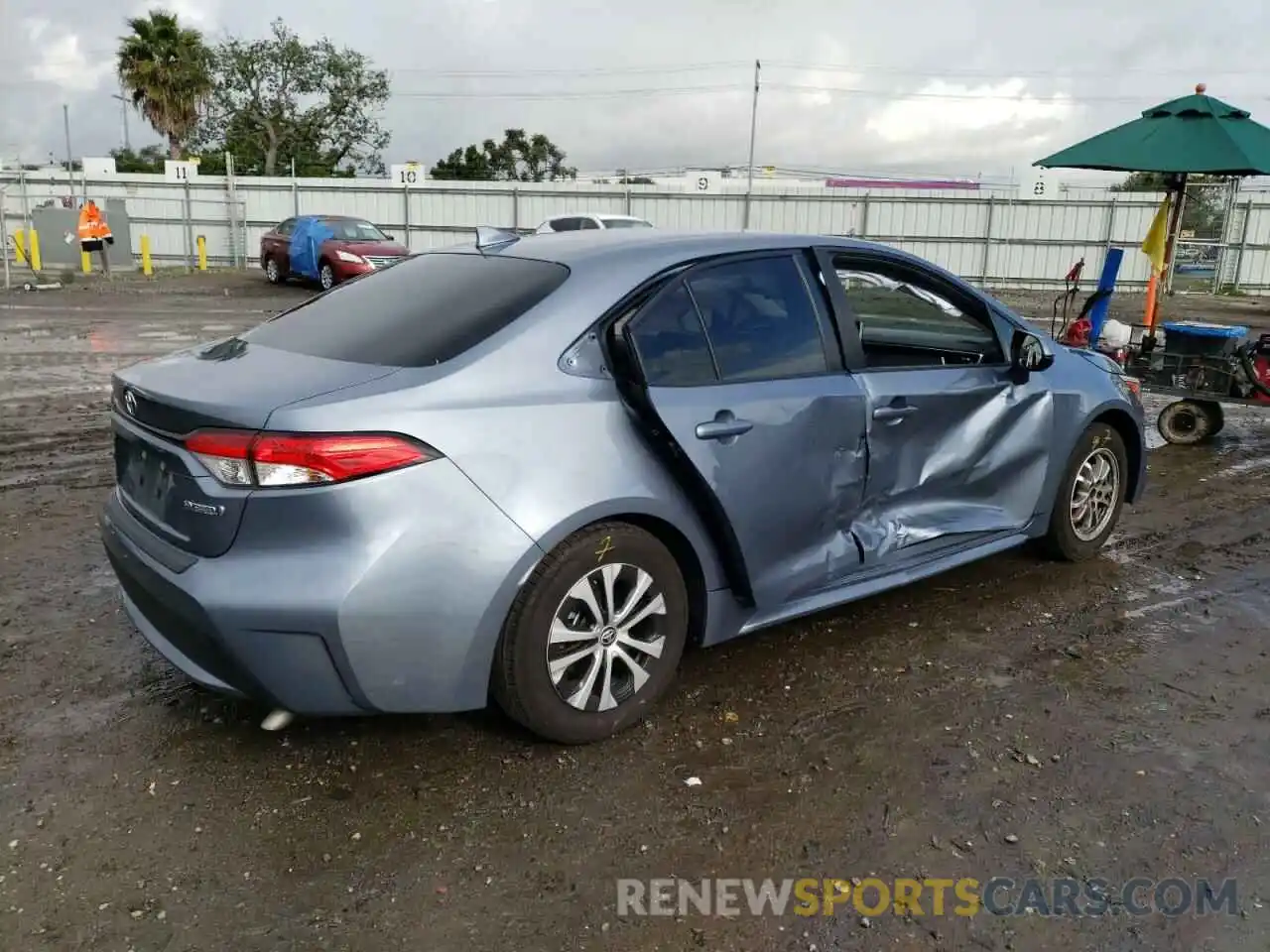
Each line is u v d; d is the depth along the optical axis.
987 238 26.48
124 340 13.17
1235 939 2.50
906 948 2.46
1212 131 8.08
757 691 3.72
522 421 3.03
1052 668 3.95
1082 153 8.45
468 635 2.94
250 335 3.70
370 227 22.64
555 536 3.02
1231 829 2.93
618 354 3.25
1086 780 3.17
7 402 8.99
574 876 2.70
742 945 2.46
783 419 3.53
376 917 2.53
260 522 2.80
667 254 3.53
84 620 4.25
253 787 3.07
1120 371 5.18
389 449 2.81
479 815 2.95
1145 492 6.59
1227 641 4.23
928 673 3.88
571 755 3.26
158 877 2.66
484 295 3.42
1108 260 8.41
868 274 4.05
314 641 2.80
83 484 6.36
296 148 46.84
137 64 38.38
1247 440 8.39
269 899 2.59
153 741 3.32
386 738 3.35
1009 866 2.76
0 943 2.41
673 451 3.25
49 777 3.10
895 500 4.02
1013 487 4.54
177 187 28.31
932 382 4.08
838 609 4.51
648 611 3.34
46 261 26.17
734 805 3.02
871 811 3.00
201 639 2.90
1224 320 18.86
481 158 56.25
